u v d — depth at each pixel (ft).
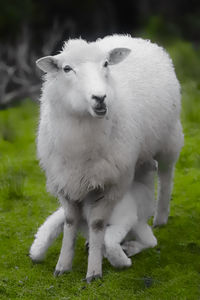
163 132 48.34
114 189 42.65
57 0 149.48
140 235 47.37
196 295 40.34
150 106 45.96
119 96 42.19
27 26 138.72
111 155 41.16
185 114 87.04
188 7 171.83
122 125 41.65
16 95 114.73
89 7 156.15
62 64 39.29
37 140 45.14
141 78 46.11
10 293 41.60
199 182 65.05
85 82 37.83
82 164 41.06
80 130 39.65
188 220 55.72
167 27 150.71
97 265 43.01
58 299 40.27
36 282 43.39
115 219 44.80
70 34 149.79
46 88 41.50
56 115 40.42
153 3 169.07
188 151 73.77
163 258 47.60
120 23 167.02
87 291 41.14
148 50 49.32
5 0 135.74
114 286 41.81
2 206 59.72
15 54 129.29
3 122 90.22
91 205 43.27
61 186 42.57
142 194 47.67
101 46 47.24
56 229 47.32
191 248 49.55
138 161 47.32
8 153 77.41
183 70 110.42
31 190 64.34
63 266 44.45
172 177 53.62
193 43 152.56
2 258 48.19
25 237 52.31
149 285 42.29
